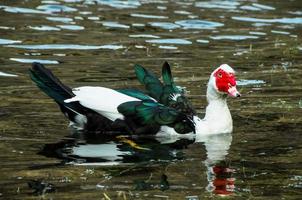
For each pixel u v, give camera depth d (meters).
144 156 12.39
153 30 21.55
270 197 10.42
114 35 20.88
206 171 11.58
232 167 11.80
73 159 12.04
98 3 24.67
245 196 10.47
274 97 15.84
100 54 19.02
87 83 16.44
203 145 13.17
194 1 25.47
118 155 12.39
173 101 14.30
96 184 10.86
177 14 23.50
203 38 20.92
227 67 14.10
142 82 14.66
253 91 16.28
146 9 24.03
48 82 14.07
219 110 14.07
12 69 17.42
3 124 13.73
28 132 13.38
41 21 22.03
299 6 25.14
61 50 19.28
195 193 10.56
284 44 20.45
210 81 14.16
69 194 10.41
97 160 12.05
